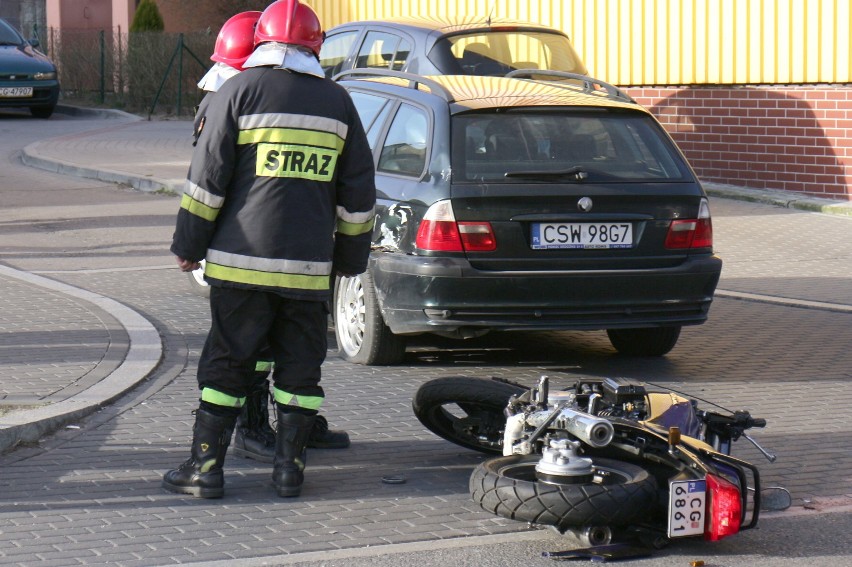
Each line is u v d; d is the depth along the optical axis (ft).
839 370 29.68
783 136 57.06
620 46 63.98
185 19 121.19
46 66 98.17
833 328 34.35
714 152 60.44
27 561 17.24
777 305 37.40
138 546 17.92
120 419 24.41
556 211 26.89
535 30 45.37
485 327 26.94
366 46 46.75
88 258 43.52
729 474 18.19
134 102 106.63
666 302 27.76
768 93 57.57
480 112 27.96
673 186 27.91
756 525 19.12
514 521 19.35
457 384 22.08
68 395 25.21
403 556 17.79
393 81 31.53
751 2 57.67
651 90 62.95
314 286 19.85
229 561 17.38
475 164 27.14
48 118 100.68
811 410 26.18
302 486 20.84
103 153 73.00
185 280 39.58
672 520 17.43
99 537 18.25
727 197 58.13
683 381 28.63
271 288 19.56
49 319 32.35
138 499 19.99
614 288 27.27
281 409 20.35
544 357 31.01
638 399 19.49
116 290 37.65
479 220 26.68
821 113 55.42
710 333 33.86
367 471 21.79
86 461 21.83
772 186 57.93
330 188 20.07
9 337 30.19
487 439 22.70
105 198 58.95
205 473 20.06
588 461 17.79
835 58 54.44
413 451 23.02
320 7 79.46
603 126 28.55
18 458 21.97
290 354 20.26
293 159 19.53
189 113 102.63
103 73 112.06
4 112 106.22
